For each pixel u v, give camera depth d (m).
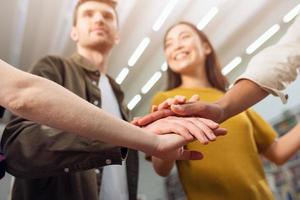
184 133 0.70
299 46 0.94
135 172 1.17
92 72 1.18
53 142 0.69
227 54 2.99
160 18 2.64
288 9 2.36
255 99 0.89
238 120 1.20
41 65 1.01
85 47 1.37
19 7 2.56
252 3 2.46
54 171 0.69
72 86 1.03
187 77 1.46
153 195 4.12
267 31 2.60
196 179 1.09
